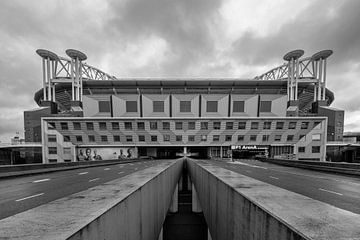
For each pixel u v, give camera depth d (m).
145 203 3.87
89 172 17.64
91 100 55.28
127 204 2.72
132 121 49.25
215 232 4.82
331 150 55.00
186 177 21.64
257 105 55.41
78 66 59.97
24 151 51.25
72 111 57.56
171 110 55.69
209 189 5.83
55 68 62.62
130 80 63.88
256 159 43.75
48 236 1.42
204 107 55.62
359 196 8.41
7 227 1.60
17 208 6.49
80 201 2.39
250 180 4.09
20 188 9.95
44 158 48.03
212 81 65.06
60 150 48.53
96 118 48.59
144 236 3.75
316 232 1.43
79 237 1.53
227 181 3.93
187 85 66.81
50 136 48.41
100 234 1.89
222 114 55.56
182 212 15.23
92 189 3.17
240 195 2.85
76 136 49.19
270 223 1.92
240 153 50.34
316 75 63.72
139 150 51.84
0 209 6.41
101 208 2.10
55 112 61.41
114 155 49.62
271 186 3.39
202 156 56.38
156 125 49.59
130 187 3.33
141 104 55.78
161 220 6.22
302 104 74.62
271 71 78.81
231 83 65.94
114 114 55.47
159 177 5.69
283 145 49.31
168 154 57.66
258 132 49.38
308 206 2.15
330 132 60.19
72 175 15.45
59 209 2.07
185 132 49.84
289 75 61.69
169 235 14.01
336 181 12.52
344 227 1.54
